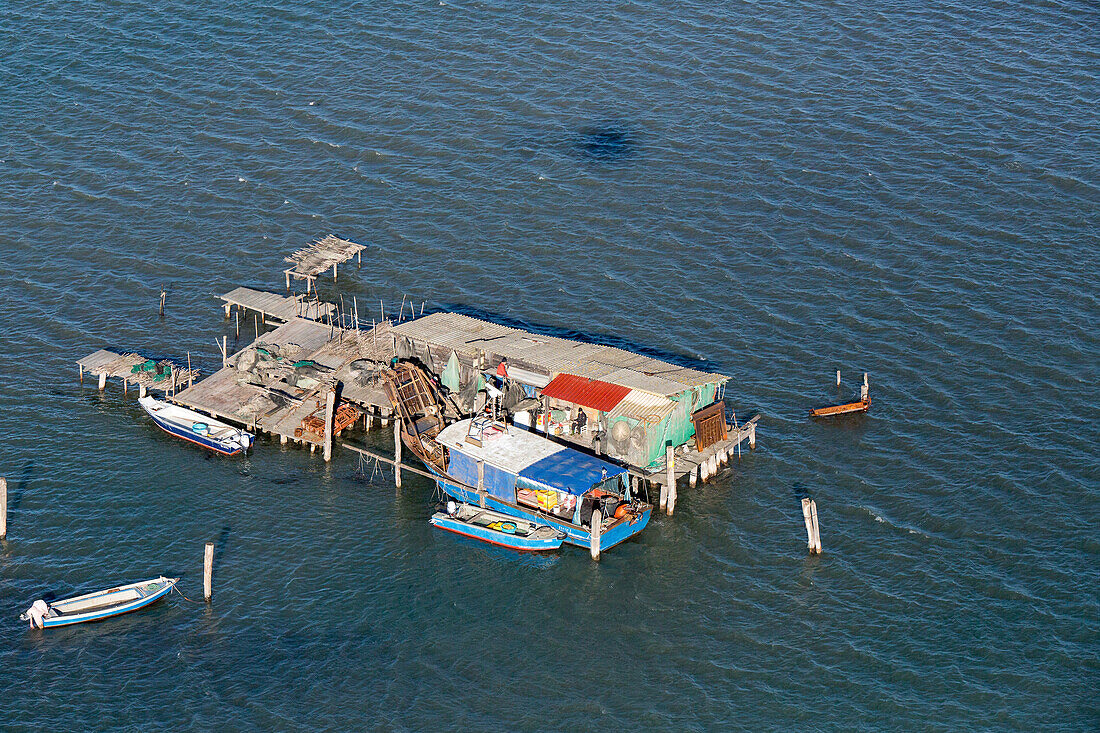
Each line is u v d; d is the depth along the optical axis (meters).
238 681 88.44
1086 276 131.12
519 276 133.75
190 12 181.00
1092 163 148.12
